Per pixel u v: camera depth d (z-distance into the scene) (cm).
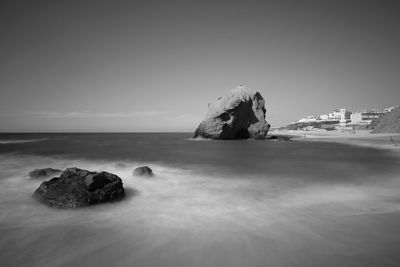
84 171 998
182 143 4969
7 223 738
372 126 10231
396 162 2069
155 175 1522
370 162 2081
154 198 1025
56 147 4072
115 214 823
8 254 559
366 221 755
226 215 819
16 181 1295
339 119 15325
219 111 5338
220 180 1412
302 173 1636
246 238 636
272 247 587
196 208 896
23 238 639
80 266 508
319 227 709
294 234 661
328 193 1113
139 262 522
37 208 866
